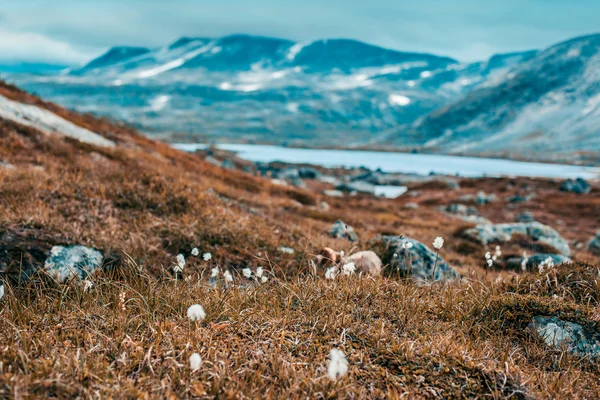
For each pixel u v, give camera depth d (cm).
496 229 2128
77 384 366
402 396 383
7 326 477
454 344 480
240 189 2706
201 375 397
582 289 649
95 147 2133
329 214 2244
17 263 730
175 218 1095
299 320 517
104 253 828
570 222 4444
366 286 625
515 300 607
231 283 679
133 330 483
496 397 396
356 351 455
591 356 505
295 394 373
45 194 1099
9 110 2233
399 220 2730
